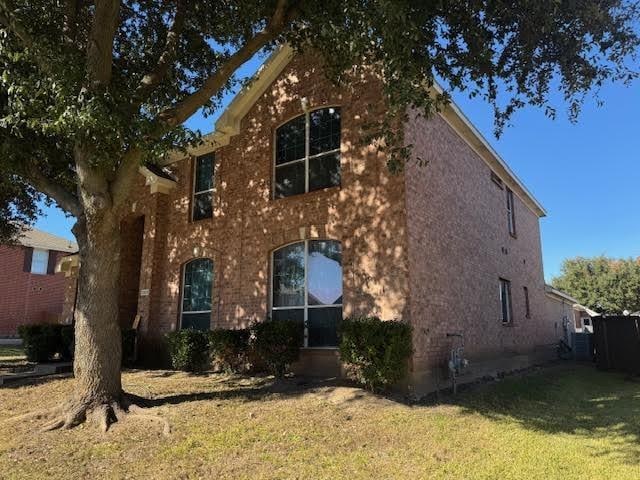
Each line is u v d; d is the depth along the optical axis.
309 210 11.98
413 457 6.14
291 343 10.98
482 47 7.75
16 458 6.11
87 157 7.73
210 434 6.84
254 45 9.13
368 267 10.59
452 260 12.53
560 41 7.80
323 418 7.63
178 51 10.21
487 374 13.74
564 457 6.20
